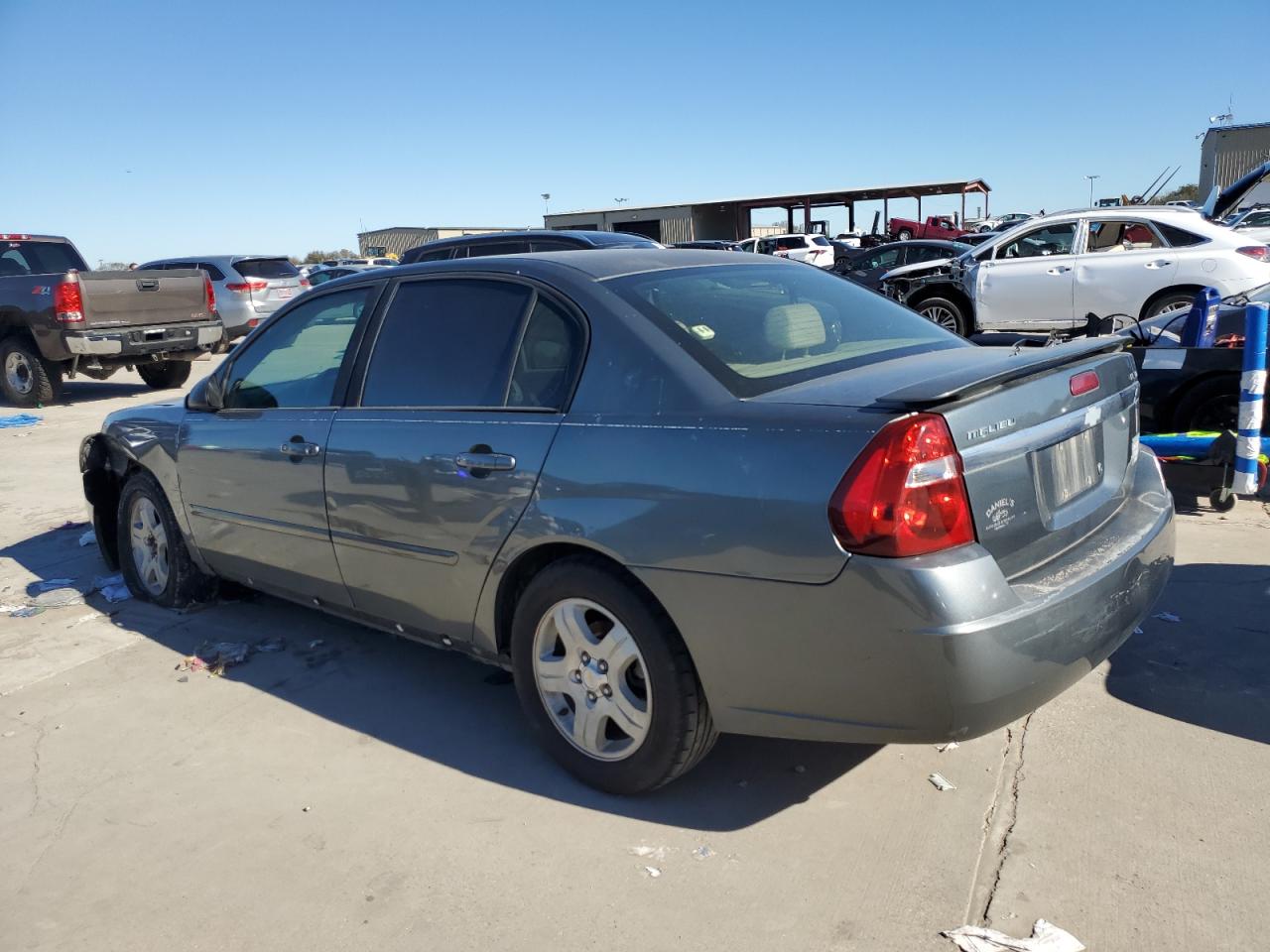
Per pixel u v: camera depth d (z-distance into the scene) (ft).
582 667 10.28
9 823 10.57
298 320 13.97
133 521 16.93
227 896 9.18
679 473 9.08
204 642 15.26
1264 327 17.79
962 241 81.05
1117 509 10.50
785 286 12.03
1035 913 8.32
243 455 13.87
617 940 8.32
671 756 9.67
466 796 10.63
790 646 8.59
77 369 41.78
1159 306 36.78
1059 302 38.91
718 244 88.17
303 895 9.14
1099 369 10.18
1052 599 8.45
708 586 8.91
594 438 9.78
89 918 9.00
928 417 8.08
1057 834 9.37
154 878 9.51
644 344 9.95
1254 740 10.82
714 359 9.79
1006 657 8.08
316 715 12.69
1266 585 15.03
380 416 12.09
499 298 11.44
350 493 12.22
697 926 8.43
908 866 9.04
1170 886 8.57
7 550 20.81
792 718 8.89
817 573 8.27
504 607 11.07
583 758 10.48
